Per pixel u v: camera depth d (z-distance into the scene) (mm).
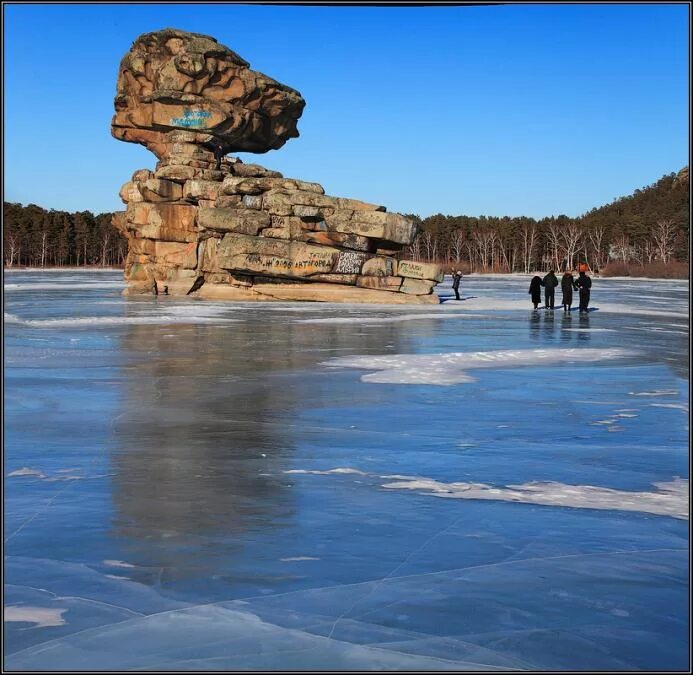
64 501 6906
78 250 160500
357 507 6793
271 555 5613
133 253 52062
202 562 5461
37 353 18844
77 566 5375
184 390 13414
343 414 11305
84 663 4051
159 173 50562
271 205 47031
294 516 6531
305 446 9227
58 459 8500
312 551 5703
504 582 5145
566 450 9109
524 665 4055
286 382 14359
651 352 19781
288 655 4145
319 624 4512
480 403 12312
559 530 6223
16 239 150875
